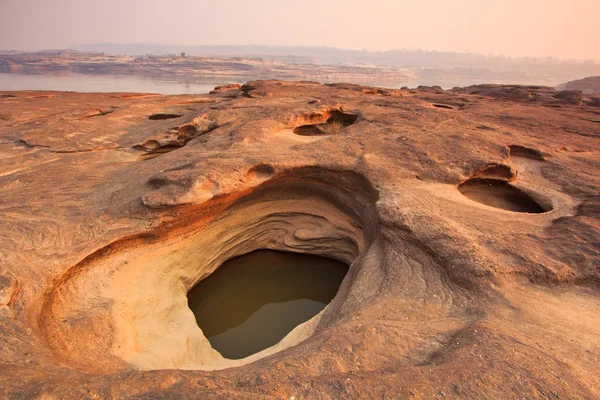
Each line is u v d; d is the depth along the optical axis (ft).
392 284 23.95
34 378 14.89
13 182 35.37
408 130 44.88
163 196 29.96
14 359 16.72
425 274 24.06
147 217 29.96
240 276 41.88
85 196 32.58
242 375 15.38
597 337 18.11
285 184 39.01
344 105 57.77
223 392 13.48
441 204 30.22
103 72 510.17
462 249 23.88
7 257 24.06
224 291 40.68
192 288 37.35
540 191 34.94
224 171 33.35
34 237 26.53
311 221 41.29
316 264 42.32
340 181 37.50
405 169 35.60
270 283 42.09
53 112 70.69
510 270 22.30
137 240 30.27
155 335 27.07
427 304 21.30
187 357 26.89
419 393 13.76
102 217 29.60
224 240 38.47
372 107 58.49
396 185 33.14
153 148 52.70
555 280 21.94
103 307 24.47
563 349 16.90
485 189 37.47
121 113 68.69
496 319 19.03
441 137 42.11
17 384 14.44
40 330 20.44
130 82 359.46
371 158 37.42
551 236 26.09
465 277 22.15
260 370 15.42
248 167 34.83
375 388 13.94
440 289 22.39
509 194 37.24
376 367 15.78
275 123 48.19
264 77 495.00
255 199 38.93
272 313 37.99
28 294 21.58
